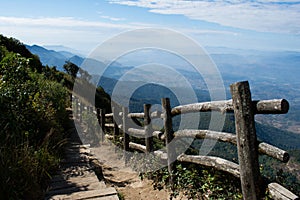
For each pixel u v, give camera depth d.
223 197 3.44
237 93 2.77
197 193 3.83
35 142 4.84
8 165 3.31
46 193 3.62
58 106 9.32
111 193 3.52
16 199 3.04
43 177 4.09
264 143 2.71
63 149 6.29
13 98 4.78
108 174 5.56
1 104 4.34
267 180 2.83
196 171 4.14
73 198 3.39
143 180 4.92
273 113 2.58
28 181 3.44
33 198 3.32
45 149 4.68
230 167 3.22
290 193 2.41
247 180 2.77
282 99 2.47
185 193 3.97
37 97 6.43
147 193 4.32
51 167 4.55
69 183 4.04
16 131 4.26
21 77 5.74
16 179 3.31
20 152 3.71
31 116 5.56
